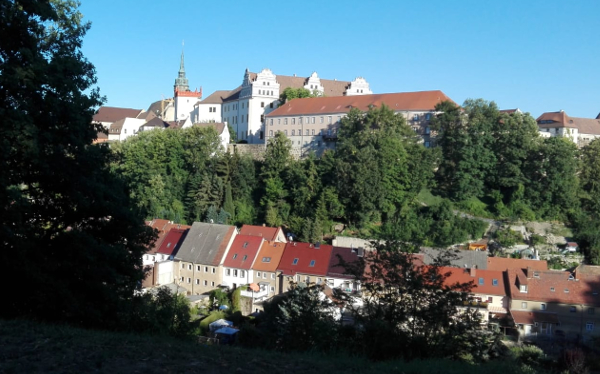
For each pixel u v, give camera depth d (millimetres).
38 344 13992
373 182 72062
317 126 100000
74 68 22547
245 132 121500
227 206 80438
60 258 21781
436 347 16578
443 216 73750
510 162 77000
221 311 50312
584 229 71000
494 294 50688
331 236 73062
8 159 20562
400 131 82812
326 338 16922
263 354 14758
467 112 81688
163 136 91312
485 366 15266
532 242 70188
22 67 20188
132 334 16812
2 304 20656
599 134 119562
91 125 24953
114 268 23078
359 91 130000
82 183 22391
